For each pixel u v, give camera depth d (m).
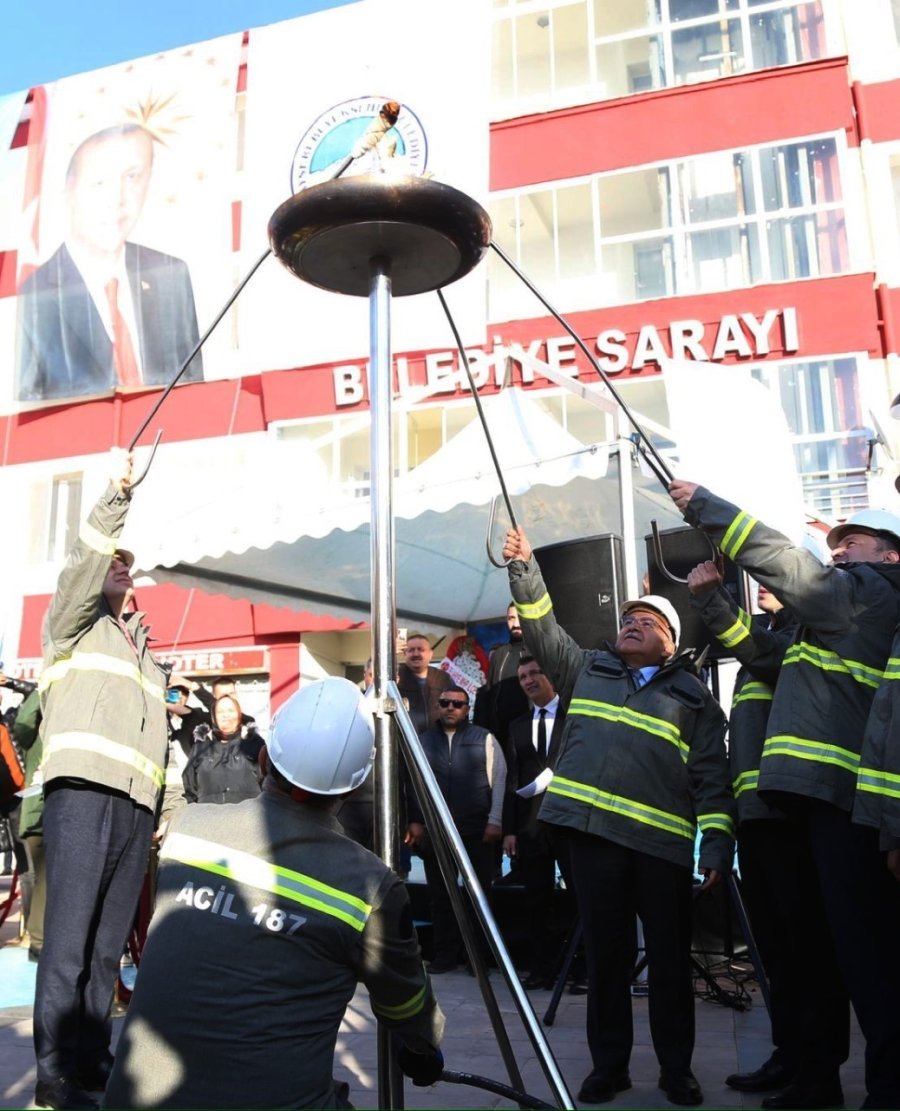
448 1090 3.35
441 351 12.80
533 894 5.22
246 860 1.88
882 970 2.81
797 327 12.01
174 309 14.22
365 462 13.30
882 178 12.30
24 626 14.73
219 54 14.61
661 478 3.24
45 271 14.76
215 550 7.02
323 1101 1.80
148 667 3.46
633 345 12.61
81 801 3.16
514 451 6.71
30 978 5.43
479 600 10.32
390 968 1.89
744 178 12.76
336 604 9.41
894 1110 2.70
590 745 3.52
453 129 12.89
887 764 2.64
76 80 15.15
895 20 12.78
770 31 13.30
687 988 3.39
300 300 13.55
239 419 13.98
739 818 3.44
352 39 13.46
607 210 13.36
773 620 3.94
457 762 5.77
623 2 13.98
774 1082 3.33
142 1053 1.76
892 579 3.10
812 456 11.67
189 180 14.41
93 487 14.67
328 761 1.93
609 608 5.75
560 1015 4.50
